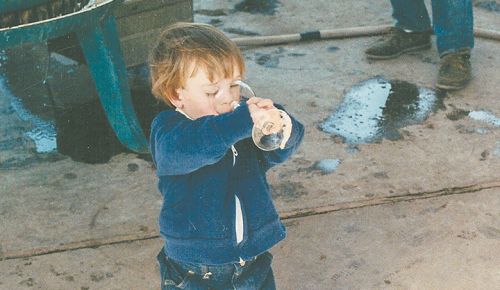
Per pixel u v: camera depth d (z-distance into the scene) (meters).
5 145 3.23
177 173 1.65
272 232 1.75
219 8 4.68
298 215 2.76
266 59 4.00
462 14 3.57
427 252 2.57
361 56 4.04
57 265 2.52
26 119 3.42
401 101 3.56
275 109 1.50
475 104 3.53
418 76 3.81
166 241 1.75
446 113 3.45
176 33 1.69
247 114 1.51
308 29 4.39
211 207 1.68
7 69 3.83
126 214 2.79
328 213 2.77
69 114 3.46
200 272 1.75
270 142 1.54
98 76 3.01
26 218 2.76
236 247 1.71
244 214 1.70
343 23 4.47
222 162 1.69
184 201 1.69
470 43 3.66
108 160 3.12
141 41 3.39
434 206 2.80
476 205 2.81
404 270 2.49
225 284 1.77
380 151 3.16
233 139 1.53
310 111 3.48
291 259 2.54
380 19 4.52
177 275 1.78
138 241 2.64
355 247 2.60
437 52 4.07
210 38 1.65
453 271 2.48
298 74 3.84
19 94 3.62
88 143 3.24
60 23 2.50
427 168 3.04
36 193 2.90
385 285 2.42
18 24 2.53
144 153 3.16
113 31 2.96
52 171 3.04
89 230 2.70
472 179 2.97
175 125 1.64
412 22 3.99
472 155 3.13
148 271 2.50
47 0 2.55
